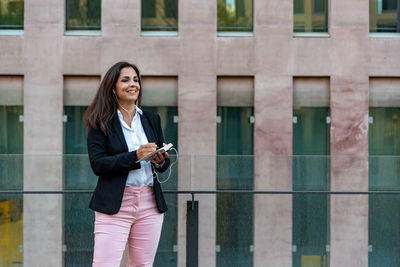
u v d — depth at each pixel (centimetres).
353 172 474
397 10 891
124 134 342
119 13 861
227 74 863
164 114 877
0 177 462
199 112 862
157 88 875
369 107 884
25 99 862
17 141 882
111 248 335
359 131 863
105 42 860
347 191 474
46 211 465
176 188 466
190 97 861
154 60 861
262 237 473
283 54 863
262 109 862
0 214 464
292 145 870
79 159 466
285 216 475
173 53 862
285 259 476
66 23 888
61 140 865
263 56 862
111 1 861
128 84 339
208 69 862
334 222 475
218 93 876
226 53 863
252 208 472
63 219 466
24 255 466
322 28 891
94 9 891
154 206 346
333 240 475
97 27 890
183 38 862
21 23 891
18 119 881
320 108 880
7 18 889
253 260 474
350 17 862
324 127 881
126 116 348
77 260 467
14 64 860
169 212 467
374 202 473
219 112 880
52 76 862
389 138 886
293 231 476
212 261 473
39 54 860
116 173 331
